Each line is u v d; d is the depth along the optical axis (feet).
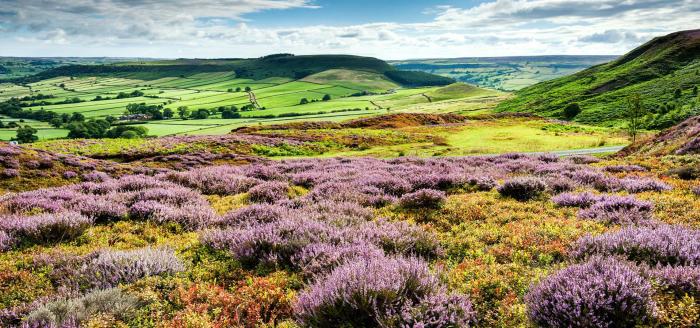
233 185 45.32
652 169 49.19
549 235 22.84
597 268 15.06
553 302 13.15
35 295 17.11
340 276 14.70
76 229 25.16
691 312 12.46
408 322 12.78
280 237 21.88
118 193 36.37
